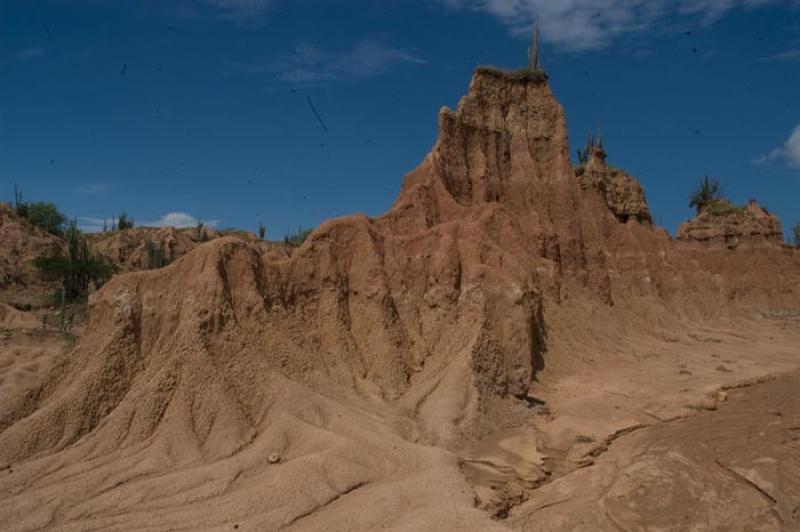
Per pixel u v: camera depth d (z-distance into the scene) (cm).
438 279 4112
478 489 2614
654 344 5875
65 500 2291
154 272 3341
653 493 2645
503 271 4188
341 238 4044
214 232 12306
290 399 3023
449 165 5550
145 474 2516
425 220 4744
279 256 4153
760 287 8831
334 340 3628
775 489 2648
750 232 9288
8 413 2927
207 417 2864
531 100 6194
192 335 3072
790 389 4416
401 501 2284
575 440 3278
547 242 5638
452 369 3556
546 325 4888
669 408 3859
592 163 7950
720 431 3419
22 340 5397
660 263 7319
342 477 2447
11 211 8775
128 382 3050
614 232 7012
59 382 3088
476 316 3828
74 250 7569
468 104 5862
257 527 2108
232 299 3356
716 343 6259
